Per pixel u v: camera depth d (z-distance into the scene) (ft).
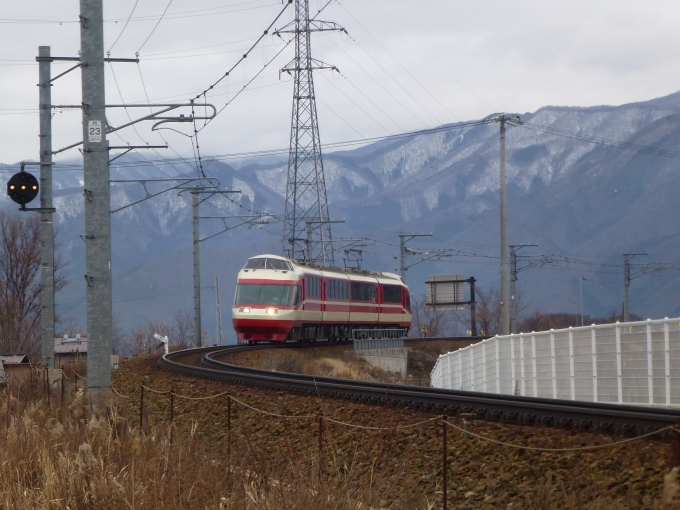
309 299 236.22
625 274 437.58
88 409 92.89
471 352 177.37
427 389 101.24
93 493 54.29
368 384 111.34
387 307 298.15
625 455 56.95
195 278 270.26
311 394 106.32
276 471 62.23
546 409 73.46
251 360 208.13
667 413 68.85
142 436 75.25
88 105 95.14
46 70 146.20
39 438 70.85
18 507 55.26
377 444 72.02
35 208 121.29
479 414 80.53
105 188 96.27
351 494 56.80
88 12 94.84
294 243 311.06
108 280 96.48
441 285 442.50
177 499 55.72
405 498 57.82
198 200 271.69
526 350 146.82
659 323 114.83
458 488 59.98
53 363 149.59
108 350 96.02
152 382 143.84
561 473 57.57
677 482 43.65
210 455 70.18
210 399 111.86
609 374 123.13
